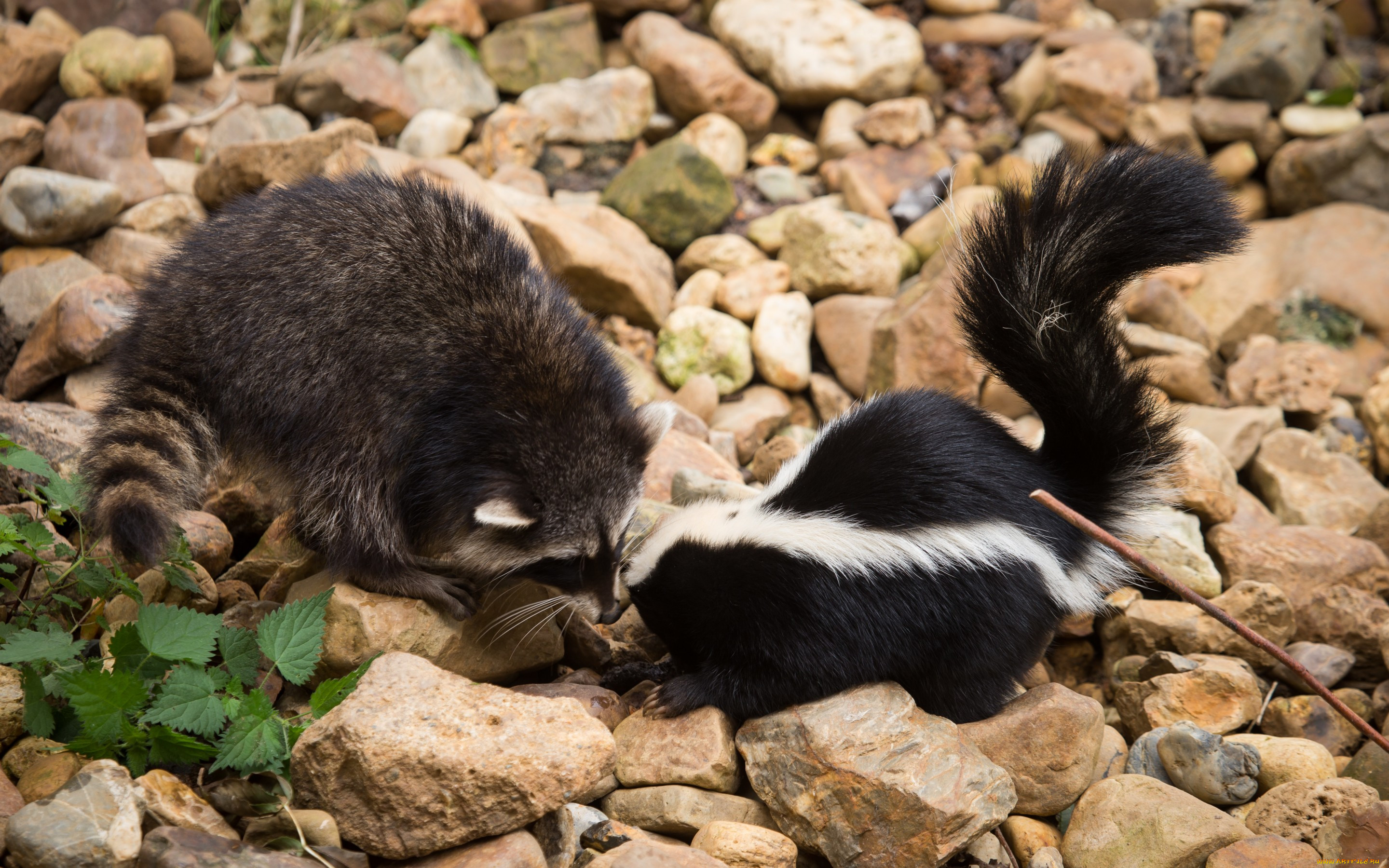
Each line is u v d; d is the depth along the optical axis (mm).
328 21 7602
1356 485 5328
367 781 2910
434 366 3680
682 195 6570
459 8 7496
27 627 3391
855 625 3523
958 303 4102
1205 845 3232
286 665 3164
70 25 6934
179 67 6895
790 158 7281
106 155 5859
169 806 2842
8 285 5301
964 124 7504
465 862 2912
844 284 6328
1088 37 7574
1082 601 3822
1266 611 4262
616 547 3930
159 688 3137
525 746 2984
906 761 3266
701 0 7875
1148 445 3895
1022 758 3508
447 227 3906
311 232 3814
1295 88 7223
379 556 3662
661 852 2914
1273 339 6281
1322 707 4035
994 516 3592
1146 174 3695
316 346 3656
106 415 3756
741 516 3734
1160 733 3783
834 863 3283
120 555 3412
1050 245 3805
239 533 4469
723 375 6082
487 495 3605
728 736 3561
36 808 2738
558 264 5922
